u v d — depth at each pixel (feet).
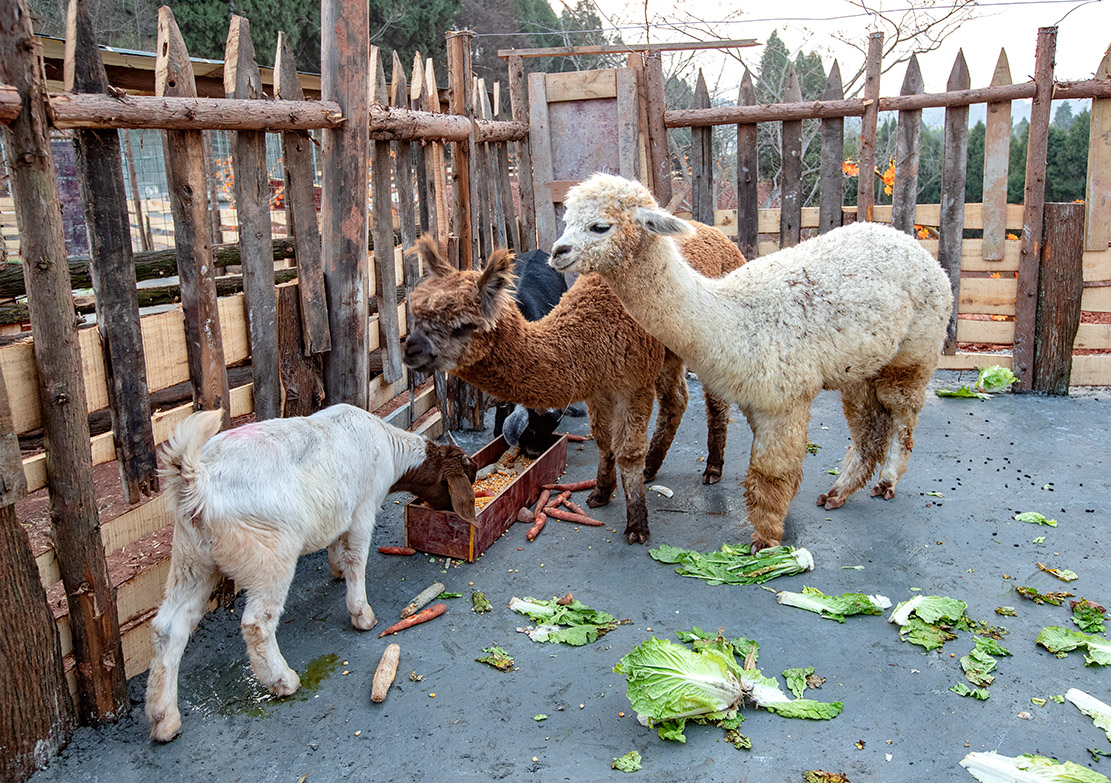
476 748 9.26
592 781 8.67
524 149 24.85
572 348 13.05
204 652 11.26
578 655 10.97
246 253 11.91
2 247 9.25
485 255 20.99
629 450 13.92
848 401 15.16
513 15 77.51
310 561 13.84
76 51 8.88
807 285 13.25
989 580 12.66
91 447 9.65
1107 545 13.67
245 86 11.55
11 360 8.48
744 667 10.34
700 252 15.85
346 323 13.97
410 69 74.23
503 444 17.61
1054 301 21.80
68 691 9.42
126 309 9.95
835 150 23.58
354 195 13.53
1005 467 17.28
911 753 8.91
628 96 24.12
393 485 12.91
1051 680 10.11
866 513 15.28
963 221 22.76
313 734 9.58
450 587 12.91
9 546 8.50
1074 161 48.19
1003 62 21.40
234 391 12.42
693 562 13.28
